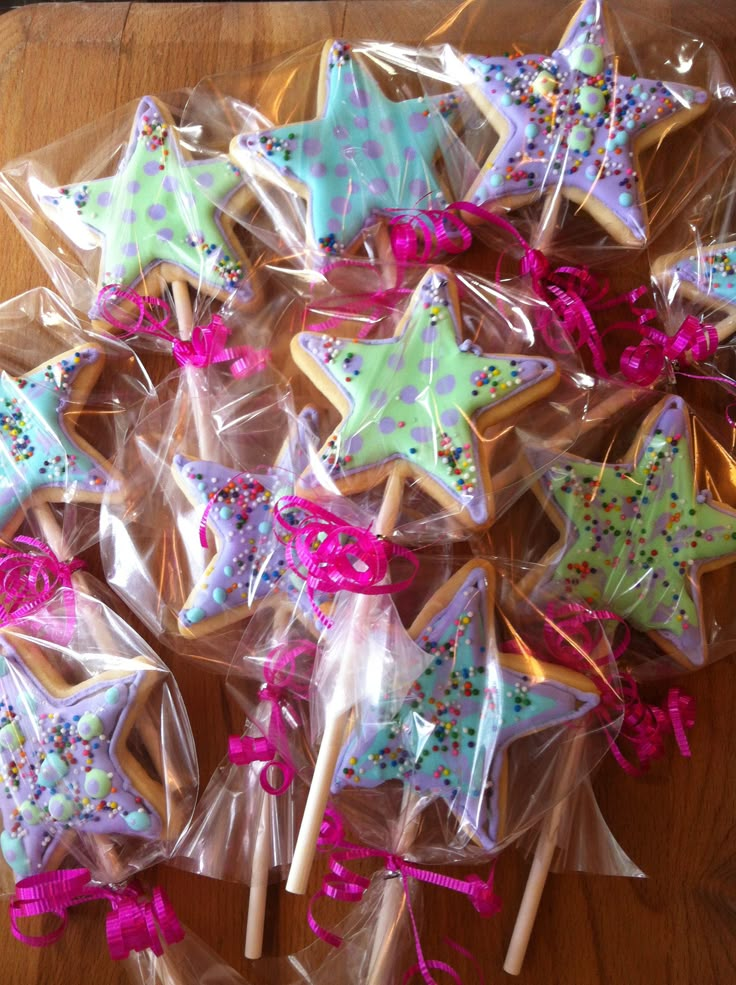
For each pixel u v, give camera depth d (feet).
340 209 1.03
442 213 1.03
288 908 1.06
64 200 1.09
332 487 0.96
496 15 1.12
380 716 0.95
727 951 1.03
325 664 0.96
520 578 1.02
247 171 1.05
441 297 0.99
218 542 1.02
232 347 1.07
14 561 1.06
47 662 1.04
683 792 1.05
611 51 1.07
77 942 1.07
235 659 1.04
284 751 1.02
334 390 0.98
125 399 1.12
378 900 1.05
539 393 0.97
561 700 0.96
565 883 1.05
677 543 1.01
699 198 1.11
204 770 1.07
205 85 1.11
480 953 1.04
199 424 1.07
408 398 0.97
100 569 1.12
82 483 1.06
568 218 1.09
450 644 0.97
